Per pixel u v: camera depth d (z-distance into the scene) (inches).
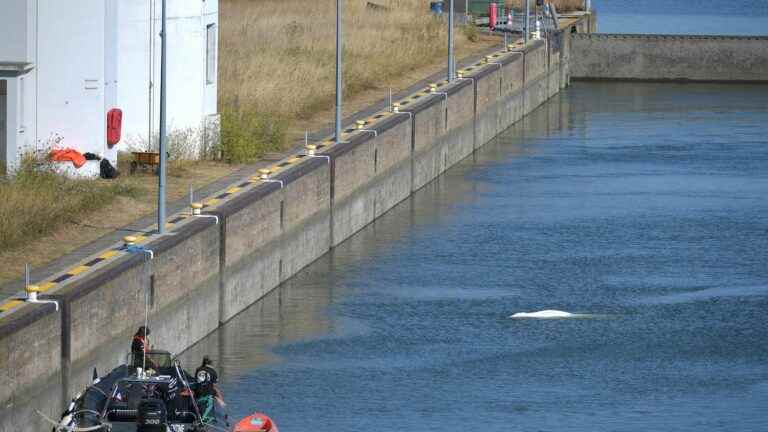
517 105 6648.6
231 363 2933.1
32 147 3506.4
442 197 4859.7
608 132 6338.6
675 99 7391.7
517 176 5260.8
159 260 2810.0
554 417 2650.1
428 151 5103.3
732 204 4724.4
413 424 2596.0
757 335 3203.7
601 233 4271.7
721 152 5787.4
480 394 2783.0
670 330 3243.1
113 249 2812.5
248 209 3307.1
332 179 3978.8
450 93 5403.5
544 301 3486.7
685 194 4901.6
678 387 2837.1
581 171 5364.2
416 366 2950.3
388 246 4079.7
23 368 2266.2
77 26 3560.5
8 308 2340.1
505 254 3993.6
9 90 3420.3
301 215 3720.5
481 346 3107.8
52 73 3550.7
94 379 2396.7
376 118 4734.3
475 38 7066.9
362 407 2687.0
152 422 2167.8
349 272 3754.9
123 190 3380.9
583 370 2945.4
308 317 3299.7
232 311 3243.1
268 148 4148.6
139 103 3949.3
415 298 3494.1
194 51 4018.2
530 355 3046.3
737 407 2714.1
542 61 7165.4
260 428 2285.9
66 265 2714.1
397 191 4714.6
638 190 4975.4
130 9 3907.5
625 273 3777.1
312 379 2849.4
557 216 4520.2
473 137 5821.9
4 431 2207.2
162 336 2849.4
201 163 3892.7
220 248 3149.6
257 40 6200.8
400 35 6737.2
